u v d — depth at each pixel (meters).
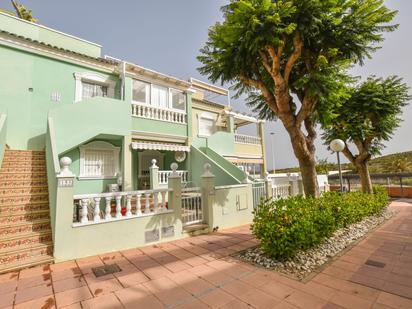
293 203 6.69
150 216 7.40
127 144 11.47
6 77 9.87
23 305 3.81
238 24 7.38
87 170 11.58
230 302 3.88
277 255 5.68
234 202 10.21
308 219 6.11
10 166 8.48
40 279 4.79
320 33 8.02
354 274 4.97
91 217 7.18
